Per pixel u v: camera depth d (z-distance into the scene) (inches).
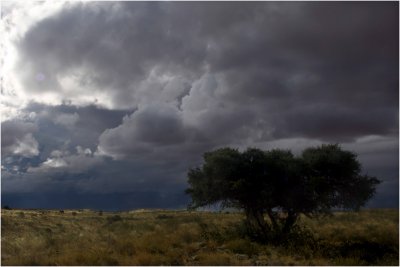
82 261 688.4
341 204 932.6
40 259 716.7
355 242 837.8
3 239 962.7
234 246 779.4
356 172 913.5
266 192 869.2
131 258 694.5
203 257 697.6
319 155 915.4
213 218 1501.0
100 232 1207.6
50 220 1659.7
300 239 833.5
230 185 914.1
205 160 981.2
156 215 2209.6
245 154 941.2
